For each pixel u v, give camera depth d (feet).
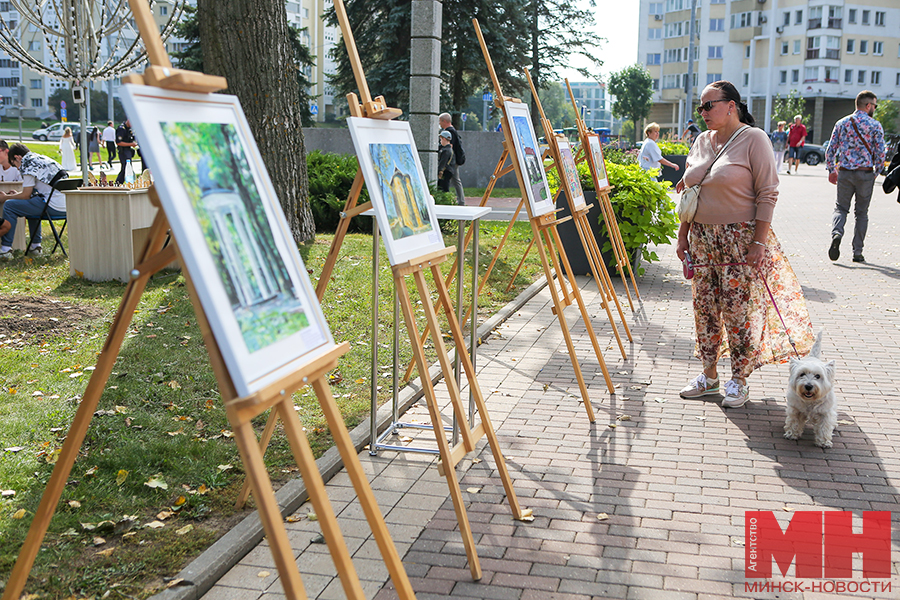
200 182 7.36
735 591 10.76
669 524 12.68
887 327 25.62
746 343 18.13
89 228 29.19
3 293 26.04
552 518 12.88
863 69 221.25
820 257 39.50
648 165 50.80
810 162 140.05
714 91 17.56
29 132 222.48
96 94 273.54
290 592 7.22
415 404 18.60
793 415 16.29
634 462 15.24
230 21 33.55
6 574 10.62
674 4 244.01
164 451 14.67
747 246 17.78
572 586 10.86
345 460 8.87
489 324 25.21
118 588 10.35
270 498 7.24
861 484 14.29
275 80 34.47
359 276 29.91
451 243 38.70
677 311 28.50
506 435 16.61
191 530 11.98
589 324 19.30
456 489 11.19
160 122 7.09
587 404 17.35
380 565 11.37
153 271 8.46
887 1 218.79
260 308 7.70
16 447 14.61
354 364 20.53
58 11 39.45
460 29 99.60
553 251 18.56
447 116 53.26
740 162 17.51
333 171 43.45
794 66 224.33
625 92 226.58
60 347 20.90
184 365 19.60
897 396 19.07
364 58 104.58
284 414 7.87
